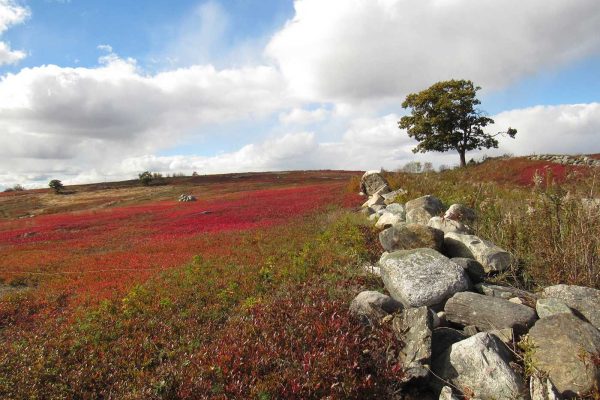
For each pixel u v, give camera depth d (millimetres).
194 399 5793
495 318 6320
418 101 52656
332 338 6613
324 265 11516
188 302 10422
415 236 10289
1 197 98500
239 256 15297
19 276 16031
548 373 4855
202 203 49344
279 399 5457
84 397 6387
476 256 9305
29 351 7930
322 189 47562
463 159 53875
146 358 7391
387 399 5402
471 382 5242
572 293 6543
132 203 75312
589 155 35969
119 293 11922
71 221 40156
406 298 7555
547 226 8531
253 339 7254
